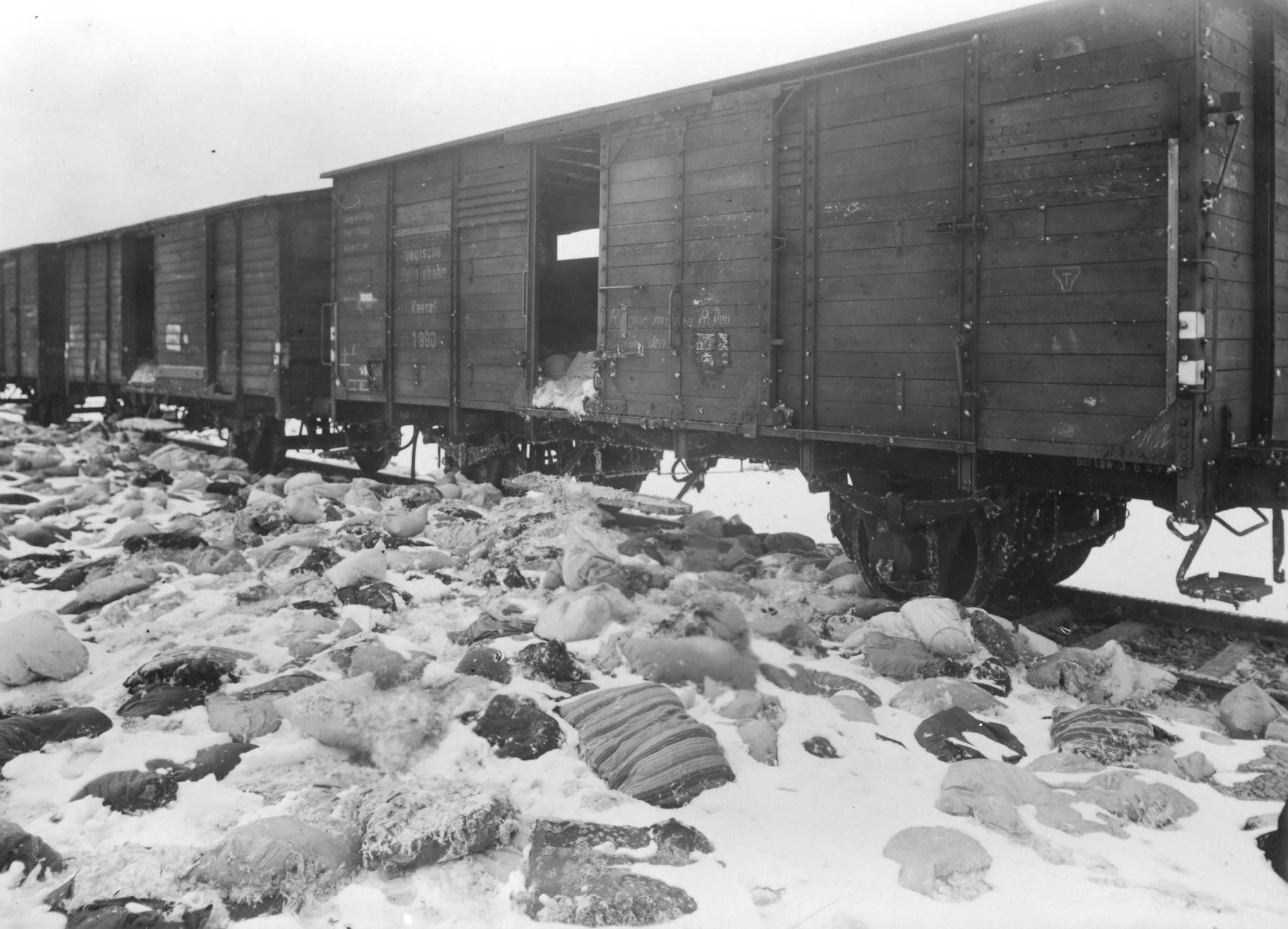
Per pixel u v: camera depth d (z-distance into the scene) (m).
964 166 5.70
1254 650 5.73
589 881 3.07
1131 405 5.14
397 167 10.66
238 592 6.67
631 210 7.77
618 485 10.52
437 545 8.23
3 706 4.70
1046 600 6.69
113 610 6.19
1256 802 3.78
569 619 5.50
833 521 7.12
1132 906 2.98
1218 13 5.08
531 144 9.03
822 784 3.87
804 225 6.56
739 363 7.03
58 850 3.39
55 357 20.72
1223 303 5.24
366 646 5.18
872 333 6.23
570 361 9.56
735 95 6.88
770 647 5.41
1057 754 4.17
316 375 13.37
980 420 5.72
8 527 8.98
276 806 3.61
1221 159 5.09
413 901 3.09
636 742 3.93
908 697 4.80
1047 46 5.36
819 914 2.96
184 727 4.43
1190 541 5.17
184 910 2.96
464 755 4.07
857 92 6.24
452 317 9.98
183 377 15.50
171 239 15.70
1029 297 5.48
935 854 3.20
